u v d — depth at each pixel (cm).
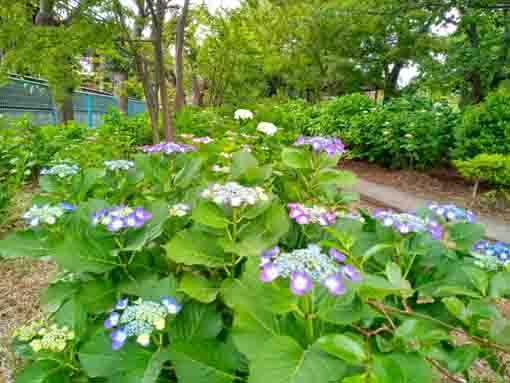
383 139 848
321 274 100
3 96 1128
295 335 118
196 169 233
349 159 1011
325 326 124
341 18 1390
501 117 651
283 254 107
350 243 136
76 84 590
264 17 1306
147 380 111
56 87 571
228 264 156
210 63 1134
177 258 152
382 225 160
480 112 672
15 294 295
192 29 964
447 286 136
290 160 216
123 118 825
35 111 1257
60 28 508
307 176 232
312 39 1664
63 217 174
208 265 154
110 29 540
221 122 594
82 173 242
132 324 113
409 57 1661
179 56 725
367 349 104
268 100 1425
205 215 155
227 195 154
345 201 236
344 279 110
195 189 210
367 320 125
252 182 209
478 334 126
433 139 756
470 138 676
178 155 264
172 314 127
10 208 454
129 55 664
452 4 870
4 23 491
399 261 151
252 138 428
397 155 852
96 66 930
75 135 754
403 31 1532
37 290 302
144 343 109
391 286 108
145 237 154
